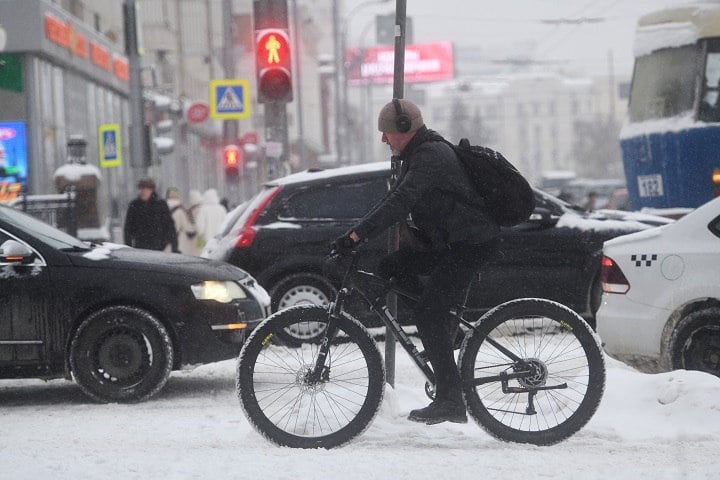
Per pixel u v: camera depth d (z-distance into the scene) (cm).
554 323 2181
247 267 4009
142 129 7269
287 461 1992
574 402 2180
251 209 4094
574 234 3969
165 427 2495
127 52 7294
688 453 2080
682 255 2803
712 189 6231
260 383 2167
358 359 2162
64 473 1889
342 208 4062
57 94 10162
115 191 12044
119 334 2981
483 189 2095
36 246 3030
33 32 9325
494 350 2178
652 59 6575
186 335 3022
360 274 2161
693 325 2773
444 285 2112
